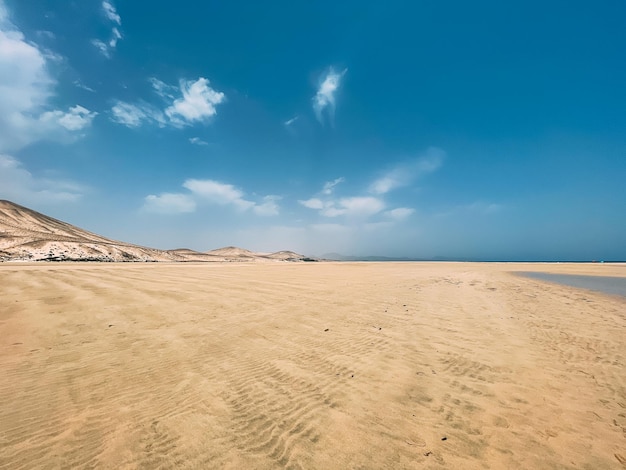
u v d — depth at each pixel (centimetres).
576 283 2397
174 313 1028
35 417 404
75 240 7231
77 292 1333
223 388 504
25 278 1756
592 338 824
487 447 365
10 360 595
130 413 420
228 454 341
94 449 343
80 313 968
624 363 642
